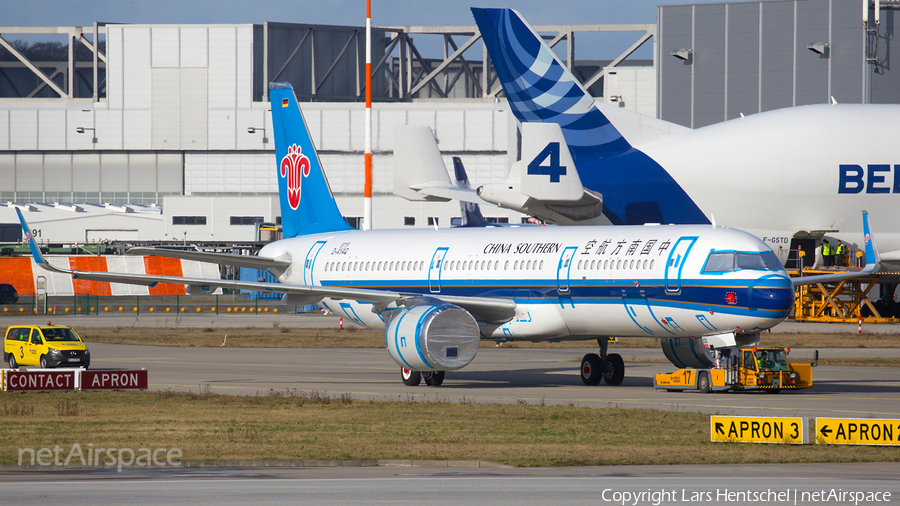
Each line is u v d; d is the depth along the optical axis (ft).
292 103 558.97
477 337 408.26
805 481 193.16
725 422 252.21
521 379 457.27
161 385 418.31
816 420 247.29
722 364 379.96
